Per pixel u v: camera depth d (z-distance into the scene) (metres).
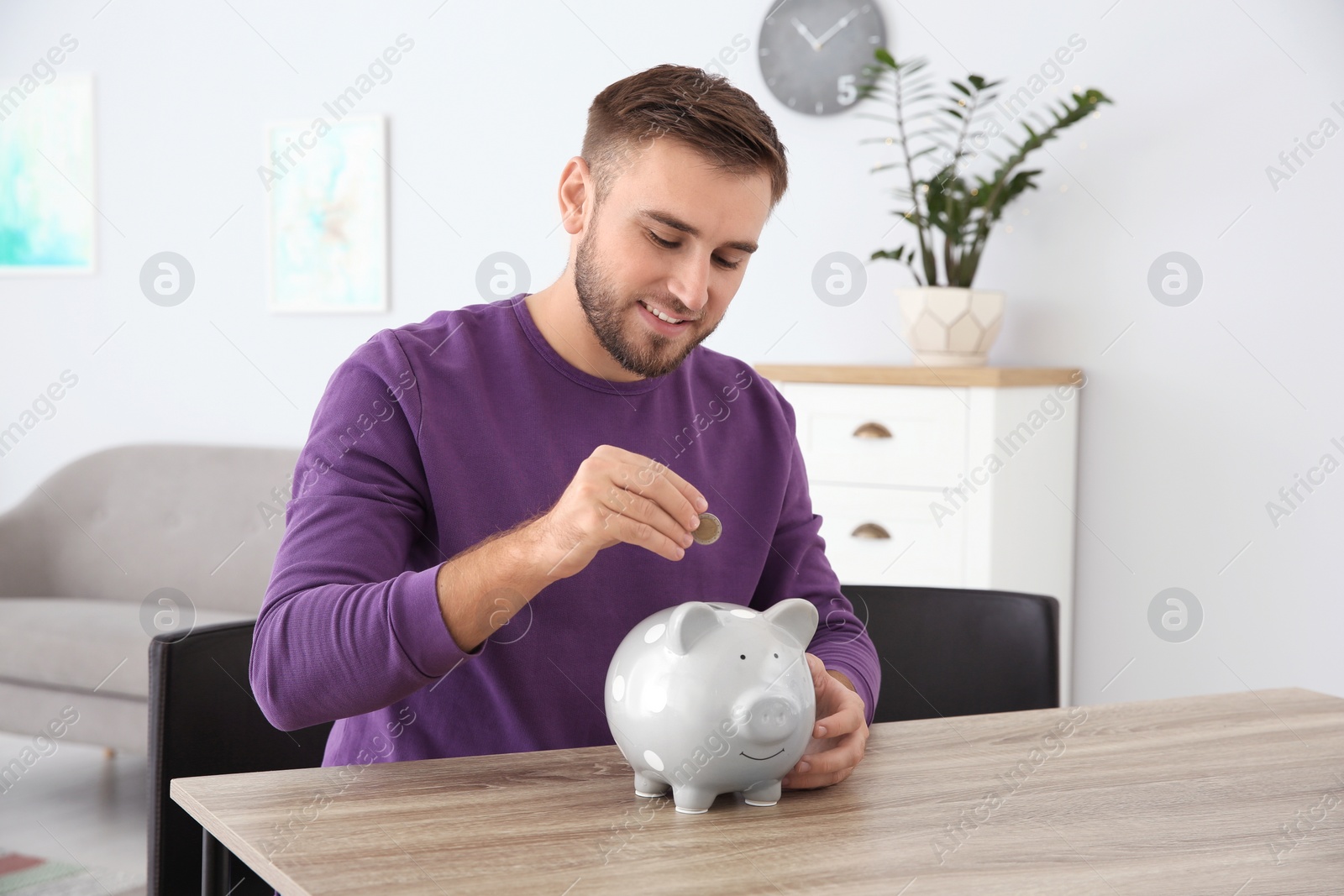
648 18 2.99
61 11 3.76
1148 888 0.71
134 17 3.66
